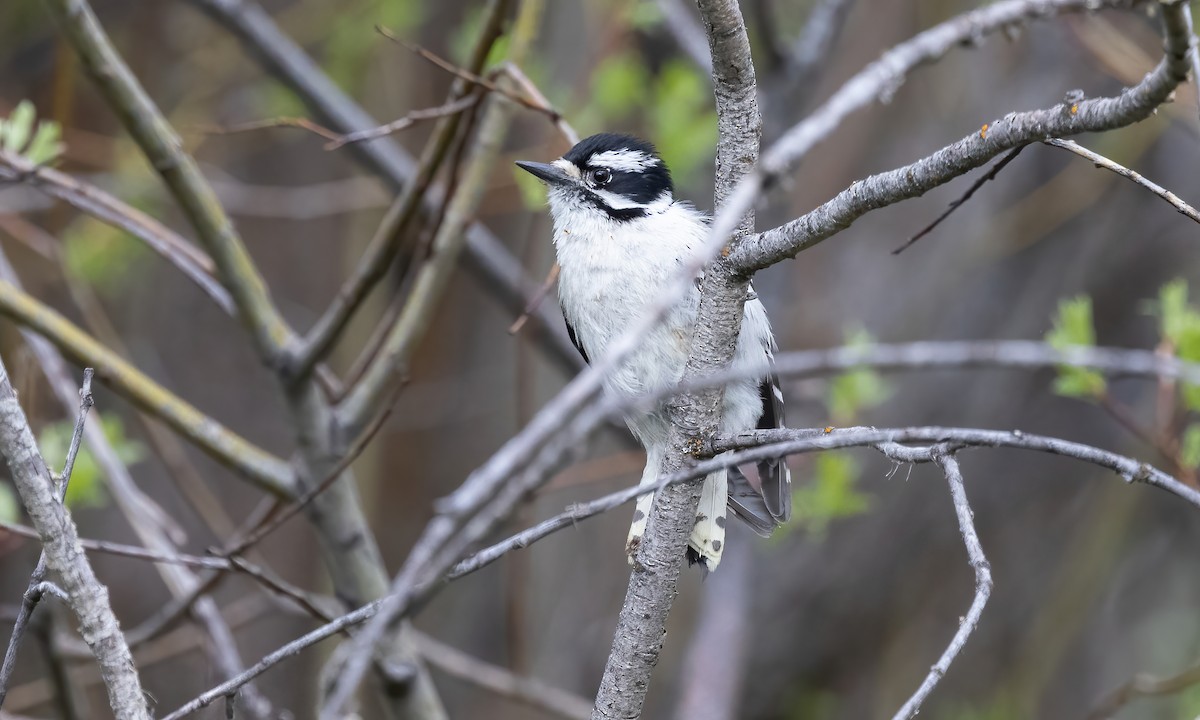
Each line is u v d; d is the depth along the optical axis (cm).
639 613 596
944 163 491
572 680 1416
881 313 1475
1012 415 1455
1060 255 1445
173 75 1481
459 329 1515
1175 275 1407
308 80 1159
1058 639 1405
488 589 1465
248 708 827
